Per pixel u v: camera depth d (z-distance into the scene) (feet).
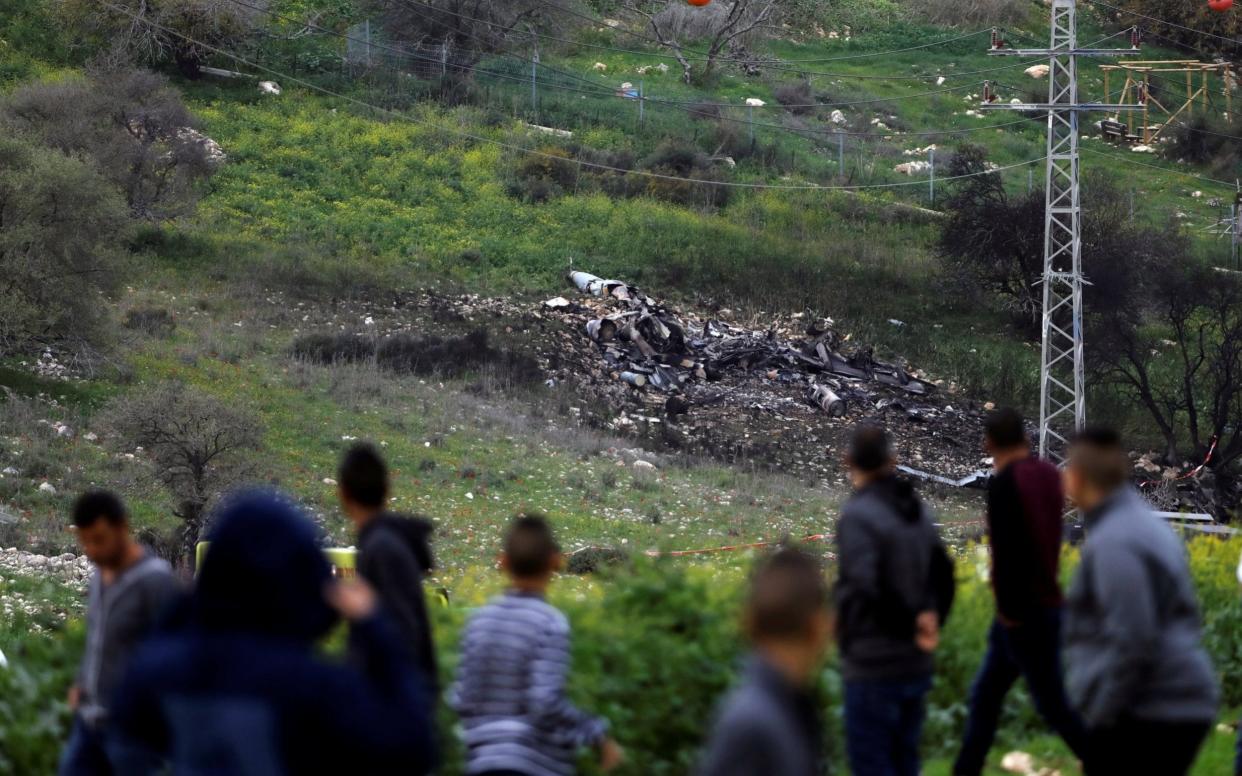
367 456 41.29
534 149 445.78
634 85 536.01
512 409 275.39
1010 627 49.98
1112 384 344.08
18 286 228.22
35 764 48.06
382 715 26.35
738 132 502.38
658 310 345.31
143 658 26.78
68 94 333.01
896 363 352.69
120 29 441.68
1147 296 359.46
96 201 236.22
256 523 26.63
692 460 265.34
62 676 50.31
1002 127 579.89
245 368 264.93
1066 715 49.80
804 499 245.86
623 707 49.62
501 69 517.55
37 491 190.80
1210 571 80.07
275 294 316.19
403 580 39.88
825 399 310.45
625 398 300.61
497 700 36.88
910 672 44.21
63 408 223.92
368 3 523.70
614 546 190.49
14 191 226.99
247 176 385.50
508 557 38.09
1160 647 40.42
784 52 623.36
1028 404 335.67
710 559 178.91
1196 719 40.55
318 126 430.61
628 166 453.58
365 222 372.17
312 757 25.89
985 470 281.74
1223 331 316.81
